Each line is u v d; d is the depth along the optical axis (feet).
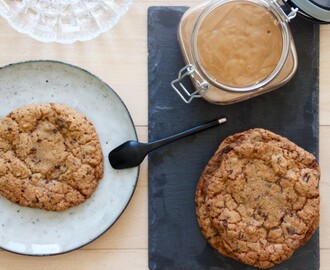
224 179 1.85
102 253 1.95
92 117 1.95
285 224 1.85
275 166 1.85
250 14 1.80
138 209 1.97
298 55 2.01
